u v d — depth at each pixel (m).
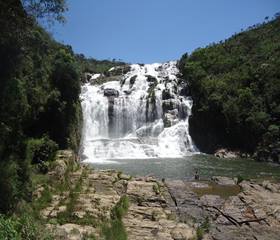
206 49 87.06
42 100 34.34
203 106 61.19
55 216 17.78
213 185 28.39
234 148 57.09
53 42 41.50
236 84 64.50
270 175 35.56
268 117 55.16
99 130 62.34
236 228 18.75
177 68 87.12
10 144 21.06
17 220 14.00
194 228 18.16
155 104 65.50
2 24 19.42
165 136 61.31
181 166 41.69
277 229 18.66
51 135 37.88
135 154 53.00
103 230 16.53
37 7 20.61
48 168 25.16
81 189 23.27
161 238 16.45
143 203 22.03
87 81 84.75
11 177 17.53
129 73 86.44
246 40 90.44
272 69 62.00
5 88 20.97
